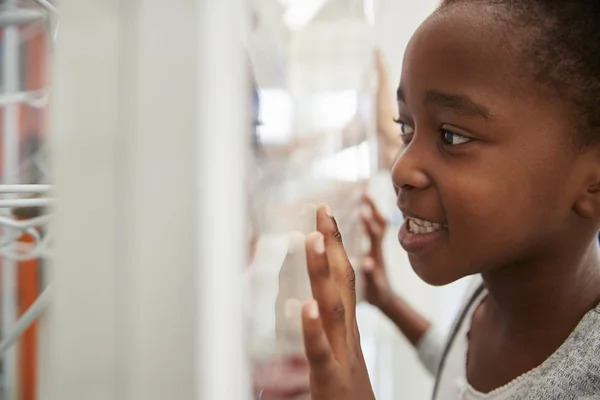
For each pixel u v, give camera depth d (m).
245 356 0.27
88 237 0.22
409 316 0.79
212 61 0.22
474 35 0.37
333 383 0.34
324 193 0.59
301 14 0.56
